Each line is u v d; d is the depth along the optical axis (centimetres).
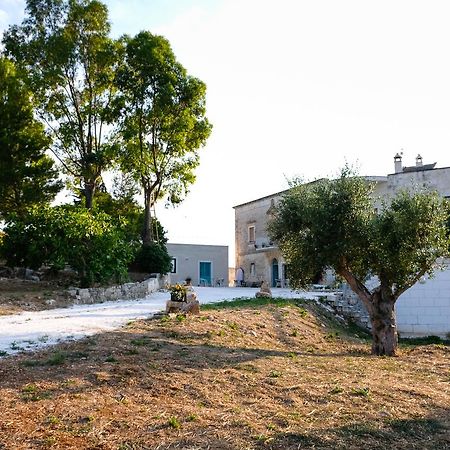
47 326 1334
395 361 1238
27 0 2947
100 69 3038
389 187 2975
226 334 1415
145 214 3127
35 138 2722
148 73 2897
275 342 1534
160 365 938
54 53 2908
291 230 1444
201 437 616
